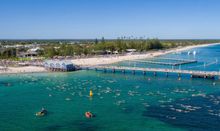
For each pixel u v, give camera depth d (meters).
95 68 180.38
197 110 86.25
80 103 96.56
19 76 158.38
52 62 179.88
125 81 140.62
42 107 91.50
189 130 70.31
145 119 78.88
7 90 119.75
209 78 143.50
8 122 76.81
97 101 99.12
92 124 75.25
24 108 90.44
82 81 141.88
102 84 132.75
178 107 89.88
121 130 70.88
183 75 158.88
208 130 70.06
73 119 79.25
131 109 88.69
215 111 84.81
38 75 162.38
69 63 179.00
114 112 85.69
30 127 72.94
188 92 111.69
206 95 105.94
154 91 114.75
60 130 70.88
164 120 77.88
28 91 117.44
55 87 126.00
